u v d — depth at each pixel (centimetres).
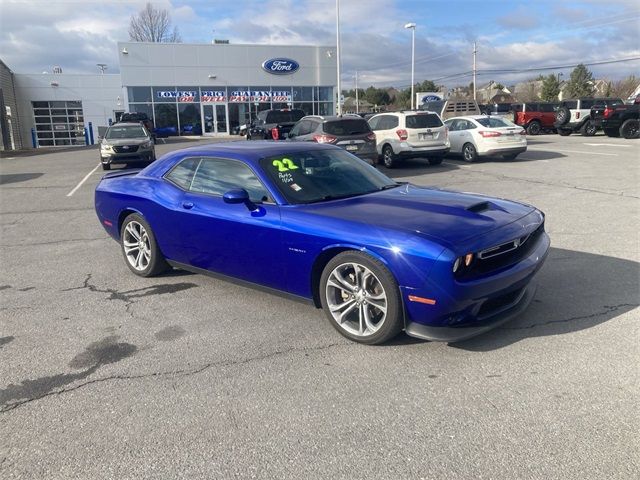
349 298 401
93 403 329
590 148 1950
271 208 438
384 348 389
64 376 365
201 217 484
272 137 1967
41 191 1306
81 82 4253
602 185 1109
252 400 326
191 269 529
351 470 259
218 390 339
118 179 614
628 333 397
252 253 448
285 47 3947
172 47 3762
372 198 448
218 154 500
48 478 261
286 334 420
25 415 317
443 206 418
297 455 272
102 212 615
